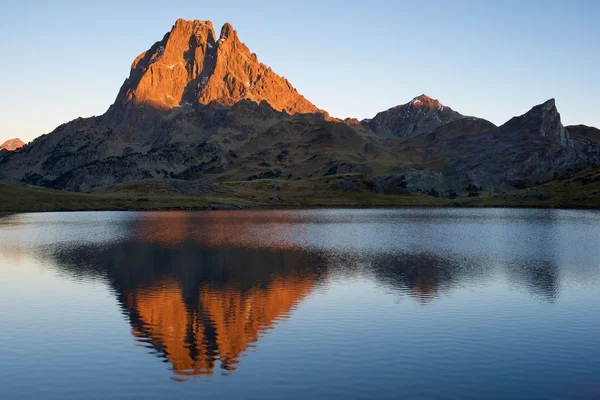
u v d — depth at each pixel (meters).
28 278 65.50
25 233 131.00
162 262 79.56
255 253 90.75
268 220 189.12
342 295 55.50
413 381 32.06
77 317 46.38
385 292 57.00
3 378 32.50
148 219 193.75
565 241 113.31
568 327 43.59
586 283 62.84
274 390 30.72
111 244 104.81
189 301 52.69
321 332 41.88
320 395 30.08
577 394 30.38
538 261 81.50
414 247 100.81
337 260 82.06
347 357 36.06
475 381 32.09
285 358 35.91
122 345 38.62
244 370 33.72
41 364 34.78
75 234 127.62
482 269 73.25
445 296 55.41
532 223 171.88
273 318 46.09
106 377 32.66
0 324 44.00
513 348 38.09
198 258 84.06
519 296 55.28
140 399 29.62
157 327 43.28
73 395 30.14
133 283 62.19
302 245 103.56
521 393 30.47
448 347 38.31
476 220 188.38
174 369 33.94
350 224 168.00
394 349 37.72
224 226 157.38
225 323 44.44
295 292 57.16
